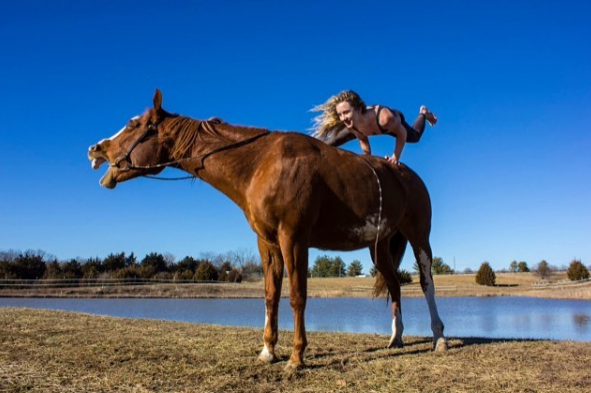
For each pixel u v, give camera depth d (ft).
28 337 23.71
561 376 15.25
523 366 16.67
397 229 22.29
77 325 28.40
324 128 22.93
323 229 18.47
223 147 18.33
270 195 16.94
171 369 17.03
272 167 17.22
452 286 144.97
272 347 18.53
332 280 171.94
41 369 16.94
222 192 18.99
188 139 18.78
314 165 17.74
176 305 76.59
